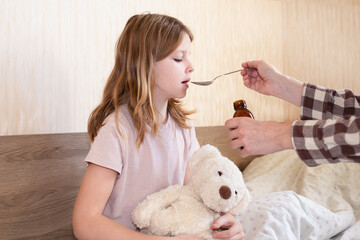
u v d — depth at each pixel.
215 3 1.95
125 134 0.95
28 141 1.17
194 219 0.86
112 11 1.46
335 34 2.46
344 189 1.70
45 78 1.25
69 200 1.27
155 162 0.99
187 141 1.13
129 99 1.02
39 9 1.23
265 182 1.77
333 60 2.45
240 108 1.04
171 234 0.87
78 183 1.30
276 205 1.21
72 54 1.33
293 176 1.84
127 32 1.06
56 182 1.24
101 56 1.42
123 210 0.96
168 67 0.99
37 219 1.18
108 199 0.96
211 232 0.88
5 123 1.14
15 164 1.13
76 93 1.34
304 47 2.38
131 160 0.96
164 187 1.00
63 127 1.29
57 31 1.28
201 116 1.88
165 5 1.68
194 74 1.84
